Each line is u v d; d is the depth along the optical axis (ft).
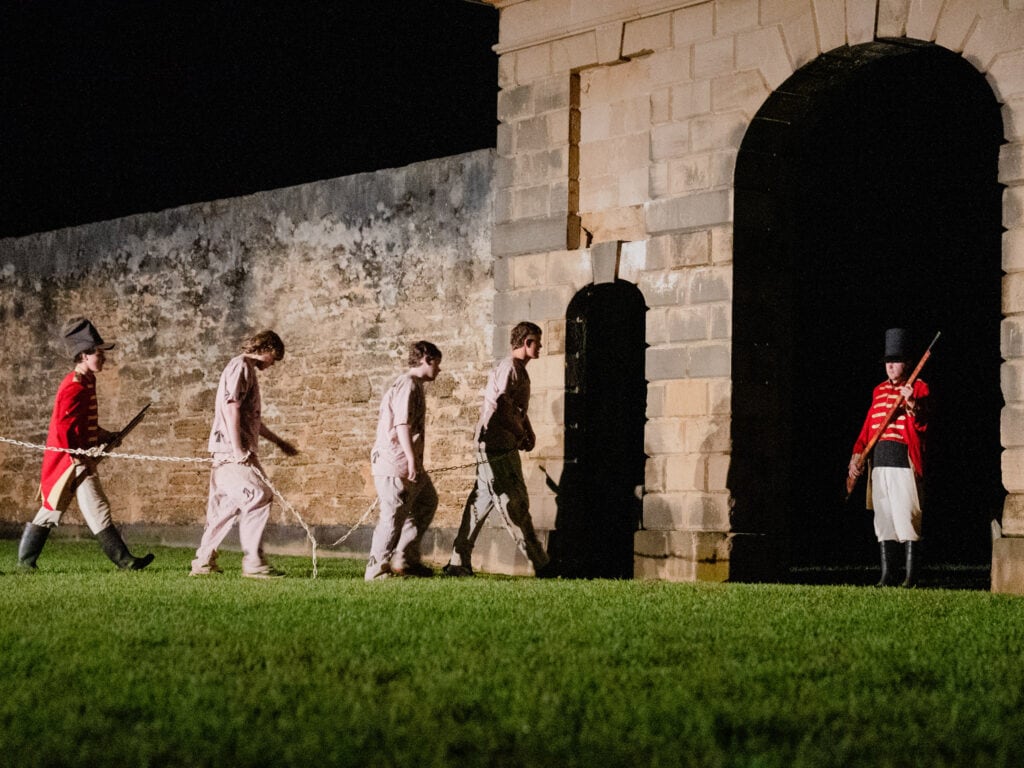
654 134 41.04
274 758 13.16
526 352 39.58
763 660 19.99
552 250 43.24
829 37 37.27
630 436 45.09
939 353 54.95
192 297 56.29
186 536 55.83
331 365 51.13
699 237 39.81
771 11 38.55
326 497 50.98
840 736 14.56
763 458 39.63
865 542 55.77
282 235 53.16
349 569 41.42
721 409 39.06
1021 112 33.94
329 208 51.65
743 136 38.99
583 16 42.60
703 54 39.99
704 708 15.84
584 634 22.47
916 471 37.04
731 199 39.14
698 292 39.75
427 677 17.94
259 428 36.96
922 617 25.90
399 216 49.37
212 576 35.81
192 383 56.08
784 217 40.24
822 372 53.88
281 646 20.71
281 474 52.47
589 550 43.34
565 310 42.80
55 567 40.27
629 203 41.86
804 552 53.93
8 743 13.74
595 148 42.78
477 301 46.83
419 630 22.80
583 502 43.11
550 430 42.93
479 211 47.03
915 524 36.96
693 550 38.88
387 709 15.56
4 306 64.18
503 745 13.85
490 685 17.34
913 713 15.89
